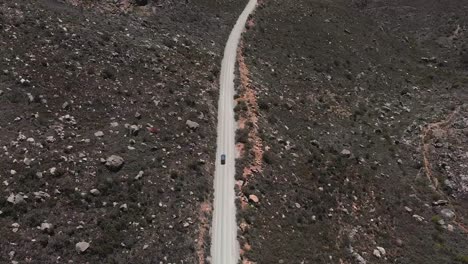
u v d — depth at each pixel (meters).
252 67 69.00
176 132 47.78
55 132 40.22
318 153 53.88
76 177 37.06
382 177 54.34
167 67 59.19
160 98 52.06
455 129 64.62
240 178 44.38
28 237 30.80
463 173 56.47
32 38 50.47
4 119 39.16
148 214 36.97
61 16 58.31
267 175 46.25
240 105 56.47
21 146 37.22
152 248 34.34
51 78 46.12
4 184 33.59
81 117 43.66
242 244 37.66
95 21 62.03
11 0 55.94
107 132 43.25
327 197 46.94
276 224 41.03
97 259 31.72
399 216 49.12
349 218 45.84
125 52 57.44
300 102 64.38
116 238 33.75
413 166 58.28
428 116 68.62
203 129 50.34
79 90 46.72
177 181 41.47
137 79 53.59
